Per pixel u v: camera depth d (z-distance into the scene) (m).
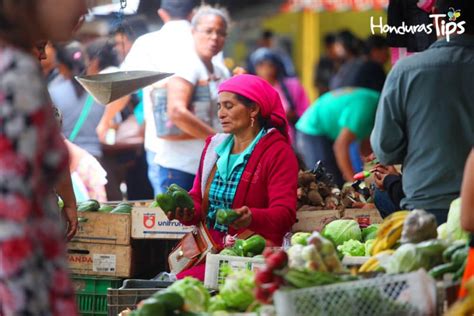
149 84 12.92
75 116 18.48
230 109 11.86
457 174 10.34
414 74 10.38
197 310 8.66
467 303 6.96
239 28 25.03
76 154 17.17
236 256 10.53
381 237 9.22
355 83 21.31
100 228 13.04
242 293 8.73
